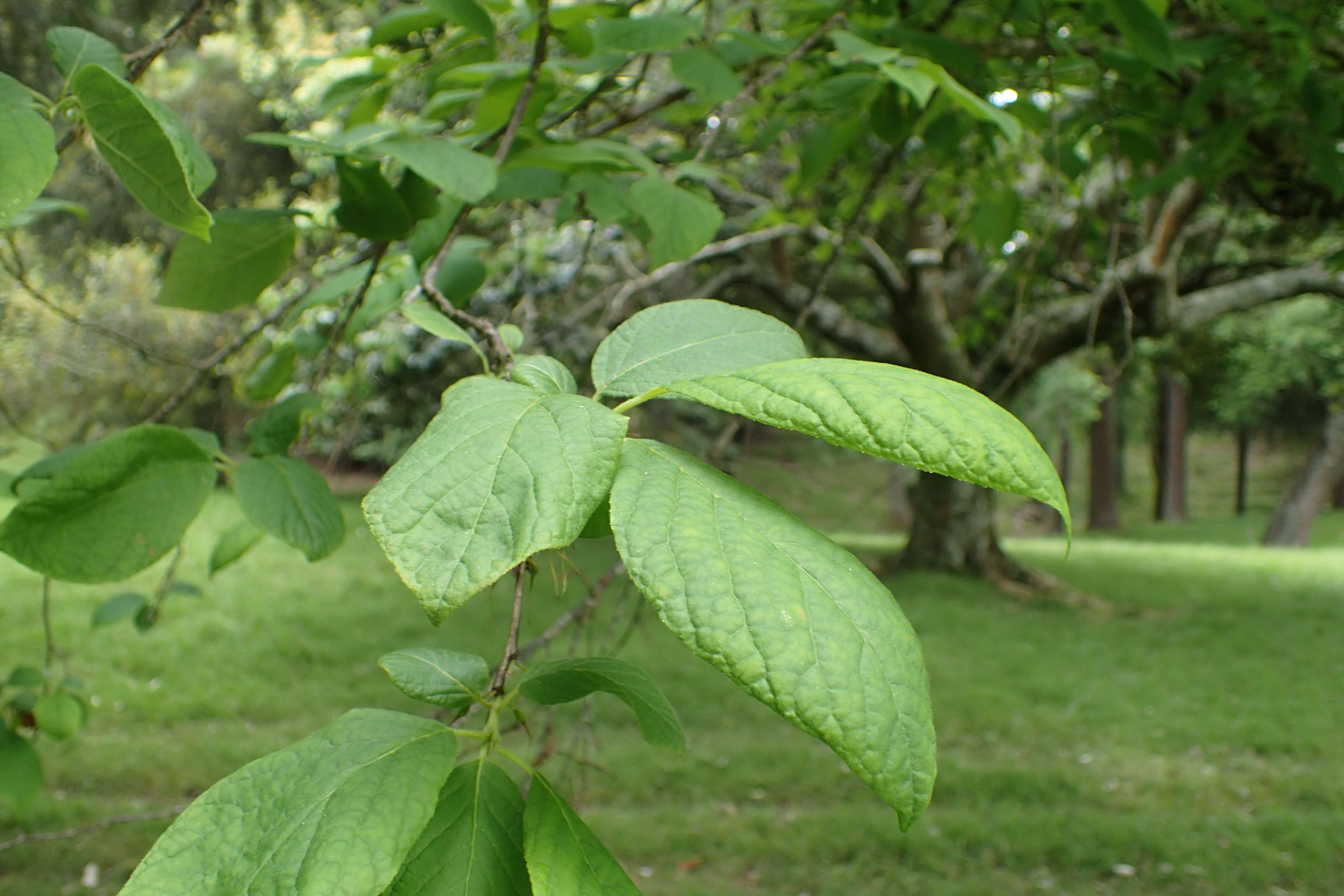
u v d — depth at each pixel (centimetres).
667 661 784
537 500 50
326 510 110
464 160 113
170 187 76
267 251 132
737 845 485
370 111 183
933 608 1085
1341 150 259
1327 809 527
